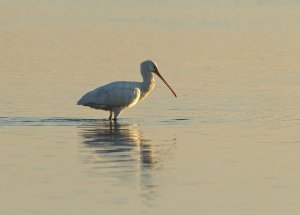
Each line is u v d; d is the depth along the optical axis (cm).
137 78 3603
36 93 3197
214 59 4131
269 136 2469
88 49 4412
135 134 2514
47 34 4953
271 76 3638
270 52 4356
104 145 2345
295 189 1880
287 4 6569
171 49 4444
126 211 1712
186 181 1948
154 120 2750
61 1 6769
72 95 3172
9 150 2264
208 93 3244
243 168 2075
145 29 5216
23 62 3966
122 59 4106
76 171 2025
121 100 2744
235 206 1753
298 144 2353
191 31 5141
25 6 6406
